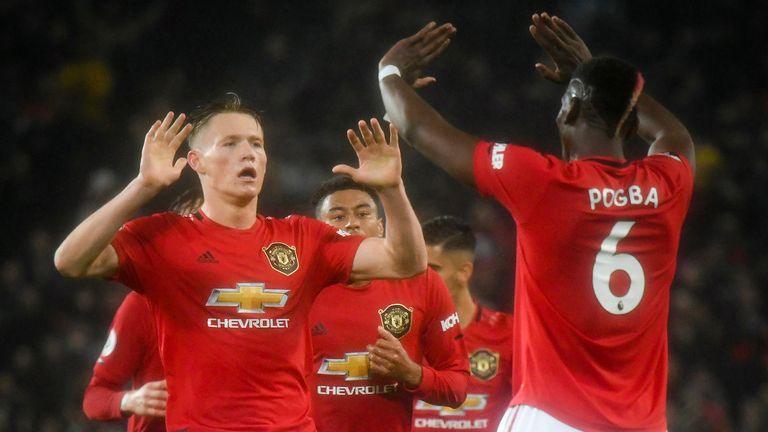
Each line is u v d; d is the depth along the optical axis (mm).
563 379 14312
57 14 60250
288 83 58219
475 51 59625
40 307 44000
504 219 50312
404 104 14859
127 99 57969
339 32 58406
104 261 14852
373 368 18141
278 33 61250
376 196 20141
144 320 18672
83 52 59125
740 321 45656
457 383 19094
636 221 14430
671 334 43844
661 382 14828
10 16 59031
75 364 41656
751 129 58469
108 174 50750
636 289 14461
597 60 14992
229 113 15711
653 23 64312
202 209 15797
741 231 53000
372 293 19188
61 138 52875
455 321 19750
